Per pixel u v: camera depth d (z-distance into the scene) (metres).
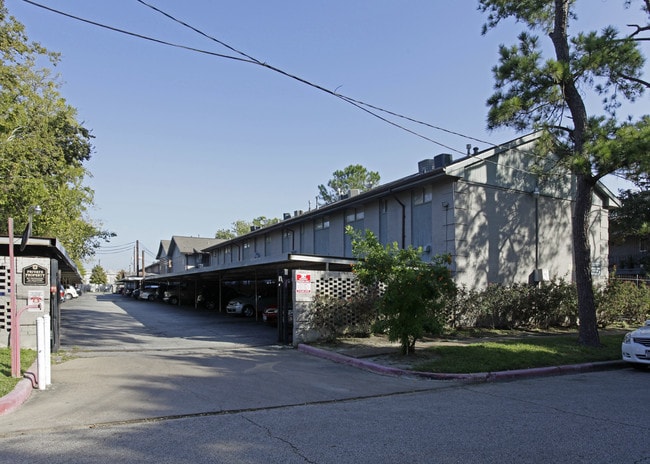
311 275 14.31
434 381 9.70
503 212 19.42
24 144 17.88
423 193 19.33
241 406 7.37
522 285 18.75
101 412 6.88
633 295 20.67
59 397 7.72
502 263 19.17
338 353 12.26
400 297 11.43
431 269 11.60
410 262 11.71
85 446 5.39
